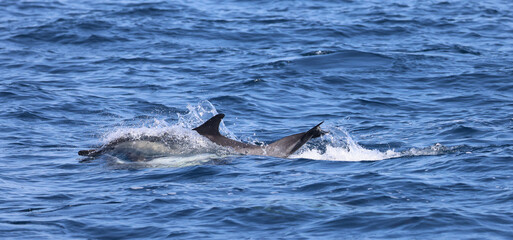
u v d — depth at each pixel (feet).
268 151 167.43
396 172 143.74
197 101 235.40
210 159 161.89
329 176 142.00
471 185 131.95
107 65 292.40
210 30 364.99
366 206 120.98
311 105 231.91
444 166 147.43
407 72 276.62
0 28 360.69
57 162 162.30
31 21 378.73
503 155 153.89
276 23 382.42
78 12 406.41
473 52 313.32
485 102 229.04
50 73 276.62
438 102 232.53
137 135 171.63
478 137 180.04
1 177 146.92
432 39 343.67
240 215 117.60
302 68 285.02
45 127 200.75
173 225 113.91
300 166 153.28
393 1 453.17
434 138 182.91
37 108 220.23
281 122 211.20
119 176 147.95
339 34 353.92
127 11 409.49
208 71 281.74
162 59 304.71
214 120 172.14
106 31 357.00
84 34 349.20
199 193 131.44
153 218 117.60
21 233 110.73
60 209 123.34
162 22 382.01
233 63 296.10
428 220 112.16
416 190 129.49
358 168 150.00
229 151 167.63
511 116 206.39
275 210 119.55
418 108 225.76
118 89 251.60
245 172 147.84
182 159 162.40
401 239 105.50
